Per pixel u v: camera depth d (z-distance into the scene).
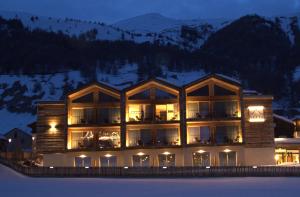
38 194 37.22
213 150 64.06
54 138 65.75
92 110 66.69
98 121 66.19
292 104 198.75
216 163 63.75
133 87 66.06
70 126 65.69
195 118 64.88
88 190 40.00
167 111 66.62
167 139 65.81
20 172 60.41
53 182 50.00
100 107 66.62
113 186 43.78
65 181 51.28
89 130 66.31
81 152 65.25
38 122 66.12
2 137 100.38
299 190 37.62
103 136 66.25
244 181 47.53
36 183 48.88
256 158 64.12
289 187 40.34
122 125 65.38
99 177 56.62
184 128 64.62
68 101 66.38
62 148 65.44
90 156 65.19
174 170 55.06
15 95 198.88
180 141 64.81
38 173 58.12
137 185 44.62
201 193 36.19
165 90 66.44
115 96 66.69
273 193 35.44
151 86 66.69
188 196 34.19
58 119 66.25
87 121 66.25
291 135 75.69
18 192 38.97
